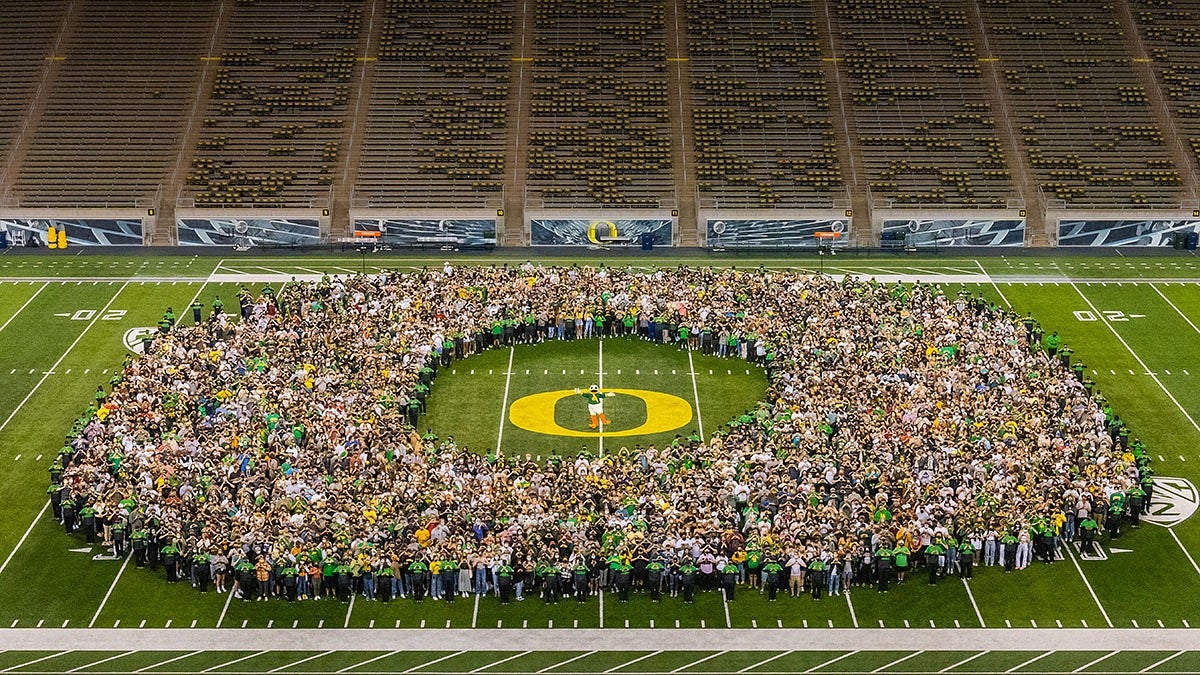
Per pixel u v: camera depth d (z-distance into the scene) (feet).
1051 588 182.50
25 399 241.76
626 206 339.98
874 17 380.58
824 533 180.96
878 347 239.91
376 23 377.91
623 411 235.81
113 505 188.14
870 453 200.64
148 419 211.61
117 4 380.17
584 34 376.68
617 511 184.55
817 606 177.99
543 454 219.82
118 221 337.93
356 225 336.29
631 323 267.59
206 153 350.43
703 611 176.86
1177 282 309.83
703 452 201.05
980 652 168.45
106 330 276.21
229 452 201.26
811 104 363.35
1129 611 177.68
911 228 337.93
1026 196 344.08
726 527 182.60
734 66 371.35
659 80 367.86
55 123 356.18
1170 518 200.75
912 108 362.94
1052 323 283.18
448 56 371.76
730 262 327.26
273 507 185.78
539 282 274.77
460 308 263.08
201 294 298.56
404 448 201.98
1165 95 367.66
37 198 339.36
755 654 167.84
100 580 183.52
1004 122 360.28
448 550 178.40
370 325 251.39
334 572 176.96
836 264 325.83
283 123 356.79
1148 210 340.18
